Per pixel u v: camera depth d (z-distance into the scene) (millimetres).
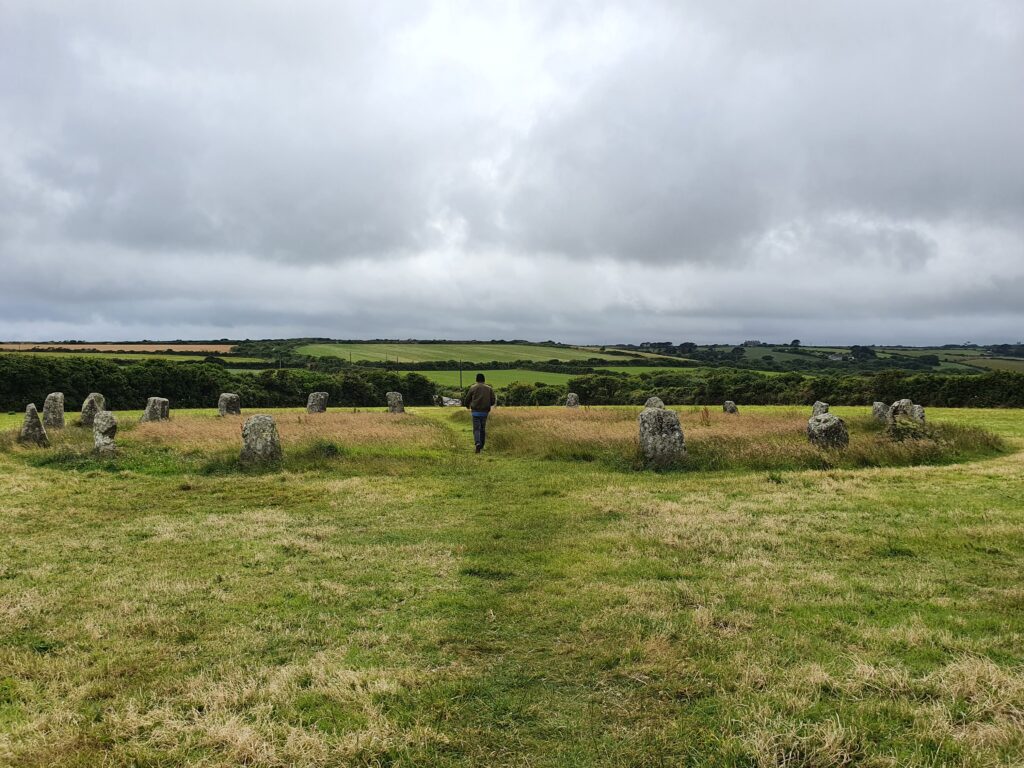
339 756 3664
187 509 10344
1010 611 5602
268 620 5672
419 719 4023
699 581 6527
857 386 58312
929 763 3469
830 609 5719
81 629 5516
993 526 8500
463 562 7320
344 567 7211
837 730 3721
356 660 4859
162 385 58719
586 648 4992
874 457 14273
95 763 3605
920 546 7648
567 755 3662
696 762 3574
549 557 7469
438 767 3572
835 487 11438
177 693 4422
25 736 3859
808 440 15914
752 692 4266
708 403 64188
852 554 7414
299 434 19141
